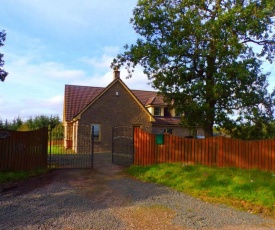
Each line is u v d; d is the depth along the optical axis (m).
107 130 26.44
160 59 16.70
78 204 8.01
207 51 16.12
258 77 16.77
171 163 14.73
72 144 27.62
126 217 6.92
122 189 10.13
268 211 7.64
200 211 7.54
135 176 12.76
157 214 7.20
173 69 17.34
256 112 16.78
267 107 17.33
